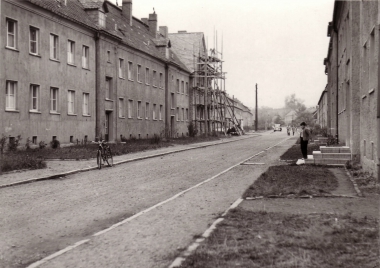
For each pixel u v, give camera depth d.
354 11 17.34
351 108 17.75
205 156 26.19
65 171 17.14
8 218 9.00
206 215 8.83
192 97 63.88
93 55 34.78
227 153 28.62
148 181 14.83
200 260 5.54
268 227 7.25
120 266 5.70
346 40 21.69
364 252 5.71
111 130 38.03
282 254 5.71
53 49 29.33
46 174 16.09
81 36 32.84
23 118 25.48
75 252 6.40
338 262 5.32
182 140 46.25
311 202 9.62
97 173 17.45
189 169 18.70
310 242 6.22
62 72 30.02
